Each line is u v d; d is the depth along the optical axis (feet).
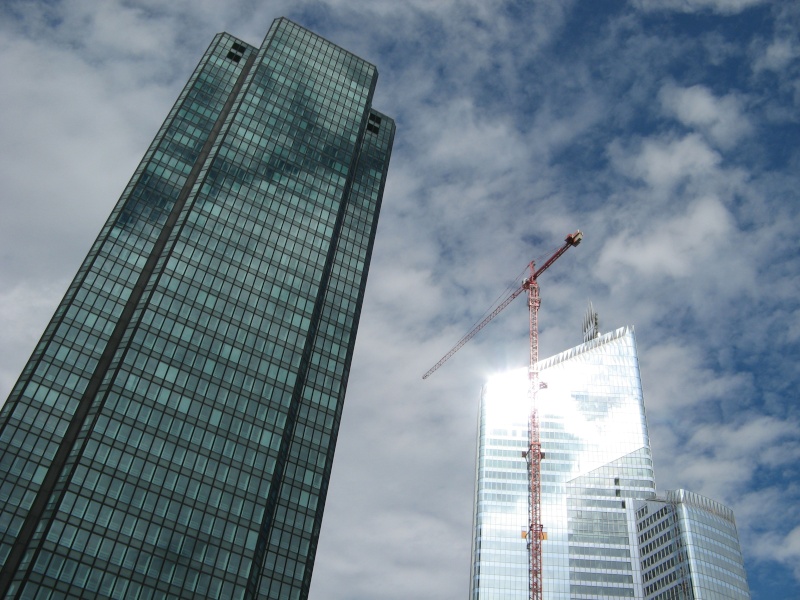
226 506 350.43
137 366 368.89
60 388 353.92
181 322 397.19
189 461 353.72
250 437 378.32
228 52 582.76
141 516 326.85
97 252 411.34
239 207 467.11
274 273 449.89
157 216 445.37
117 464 334.85
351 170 556.92
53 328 373.20
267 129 523.29
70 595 295.28
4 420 334.03
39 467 327.26
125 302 398.42
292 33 609.01
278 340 422.82
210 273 426.10
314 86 580.71
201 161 491.31
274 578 357.41
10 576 294.87
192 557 328.29
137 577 311.68
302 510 386.73
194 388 378.12
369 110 611.47
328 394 437.58
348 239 521.24
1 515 308.81
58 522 307.37
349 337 470.80
